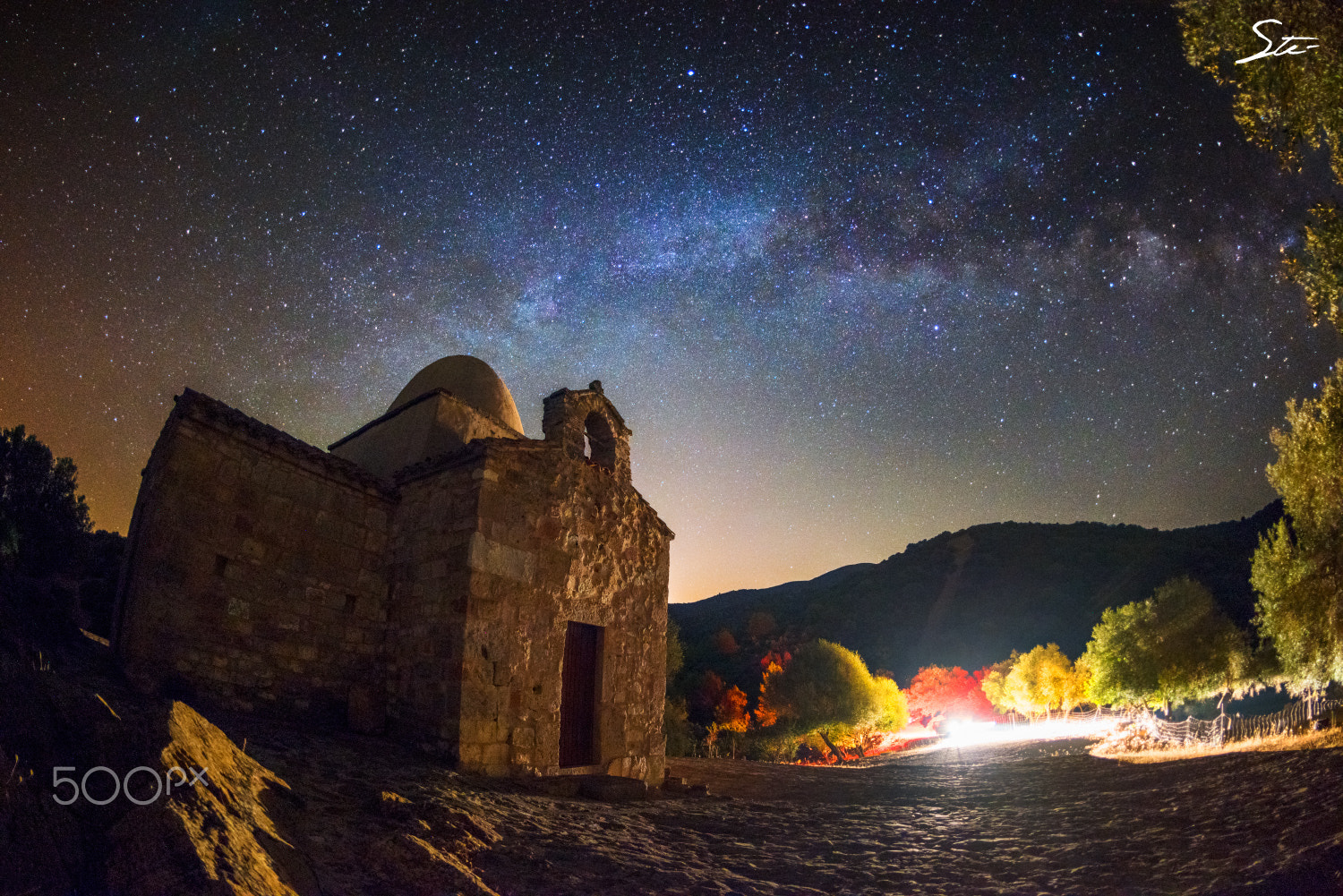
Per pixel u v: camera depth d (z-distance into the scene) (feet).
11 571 27.58
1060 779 47.44
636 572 43.78
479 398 51.06
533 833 22.11
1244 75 29.09
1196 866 19.89
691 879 19.74
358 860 16.42
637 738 41.06
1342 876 16.29
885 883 21.03
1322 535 47.85
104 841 12.47
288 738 27.30
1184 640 86.84
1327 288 29.81
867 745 135.54
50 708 15.71
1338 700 56.85
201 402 30.22
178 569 28.68
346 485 36.11
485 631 32.89
